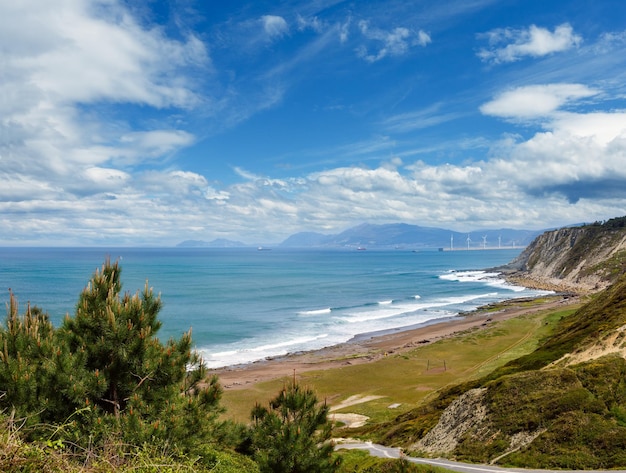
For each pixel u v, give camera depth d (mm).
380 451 29359
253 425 15266
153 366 11641
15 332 10664
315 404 13844
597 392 24375
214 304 115312
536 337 69812
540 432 22766
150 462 8062
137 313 11953
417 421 36000
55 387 9898
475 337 76438
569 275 168750
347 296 141625
